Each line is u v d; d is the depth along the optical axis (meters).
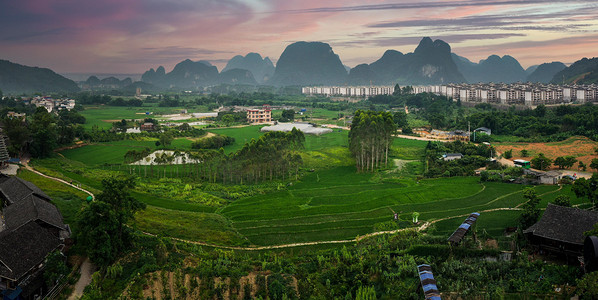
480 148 154.12
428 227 85.50
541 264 63.81
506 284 60.44
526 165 132.50
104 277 63.59
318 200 110.31
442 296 58.19
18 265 58.44
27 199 76.81
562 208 70.25
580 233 65.31
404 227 87.94
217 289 60.06
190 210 102.81
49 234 67.25
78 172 126.94
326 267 68.25
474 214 83.38
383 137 146.75
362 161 145.12
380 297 59.53
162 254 69.38
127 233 72.31
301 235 86.38
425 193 110.50
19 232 63.56
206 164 135.88
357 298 57.41
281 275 65.19
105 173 132.50
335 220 94.44
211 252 74.69
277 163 136.00
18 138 137.62
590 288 52.06
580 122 182.12
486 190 111.75
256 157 132.38
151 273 64.81
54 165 132.00
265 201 110.75
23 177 108.56
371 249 73.75
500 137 193.12
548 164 128.12
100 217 66.75
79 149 172.38
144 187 118.38
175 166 149.25
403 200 106.19
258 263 69.38
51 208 78.00
